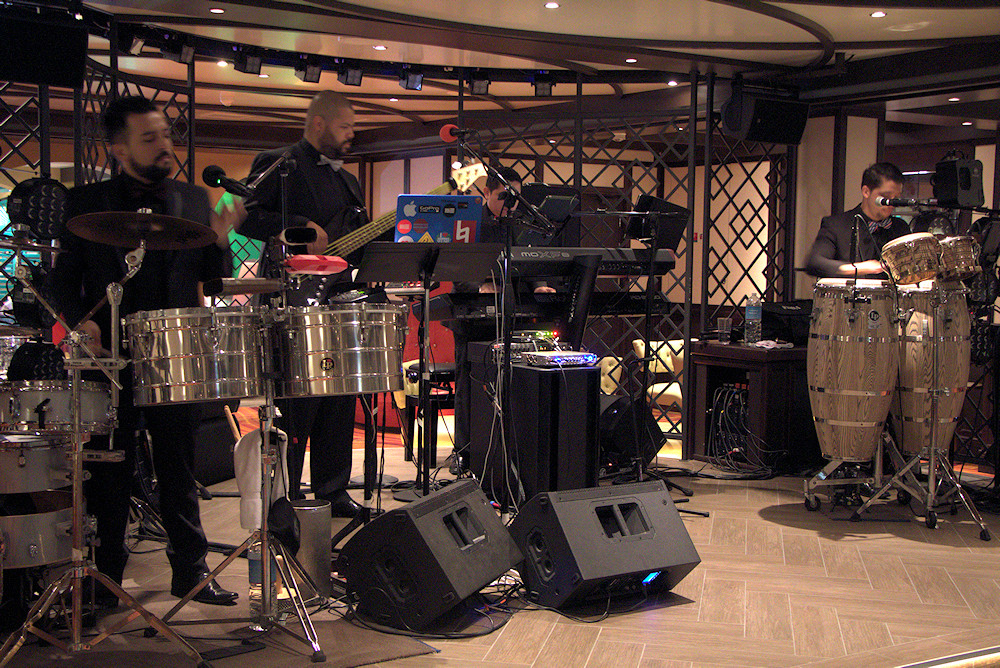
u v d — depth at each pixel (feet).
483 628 10.52
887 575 12.76
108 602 11.02
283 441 10.68
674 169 30.35
